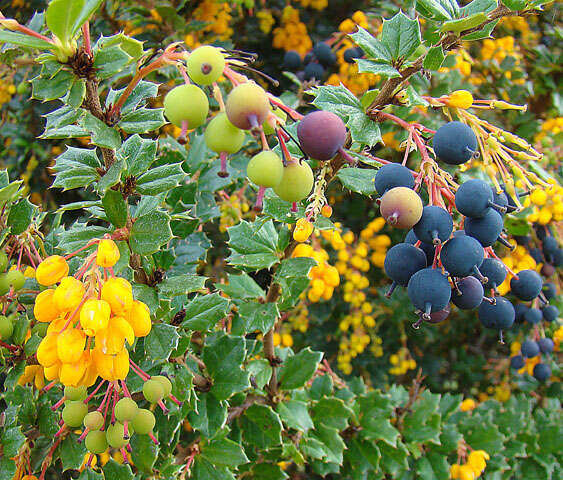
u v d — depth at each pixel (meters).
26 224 0.13
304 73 0.25
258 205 0.08
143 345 0.13
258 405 0.16
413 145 0.11
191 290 0.12
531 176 0.11
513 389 0.29
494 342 0.36
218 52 0.08
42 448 0.13
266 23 0.30
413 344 0.33
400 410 0.22
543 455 0.23
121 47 0.11
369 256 0.29
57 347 0.09
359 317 0.26
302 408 0.17
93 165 0.12
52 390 0.14
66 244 0.11
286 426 0.18
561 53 0.28
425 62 0.11
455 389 0.36
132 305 0.09
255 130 0.08
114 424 0.11
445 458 0.20
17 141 0.27
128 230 0.11
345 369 0.27
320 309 0.28
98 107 0.11
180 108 0.08
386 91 0.12
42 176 0.28
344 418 0.18
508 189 0.11
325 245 0.26
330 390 0.19
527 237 0.22
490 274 0.11
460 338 0.35
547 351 0.21
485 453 0.20
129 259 0.11
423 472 0.20
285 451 0.16
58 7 0.09
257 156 0.08
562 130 0.25
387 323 0.32
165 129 0.27
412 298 0.10
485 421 0.22
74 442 0.13
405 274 0.11
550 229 0.22
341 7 0.33
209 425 0.14
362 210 0.30
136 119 0.11
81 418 0.11
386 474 0.22
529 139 0.27
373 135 0.11
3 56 0.14
